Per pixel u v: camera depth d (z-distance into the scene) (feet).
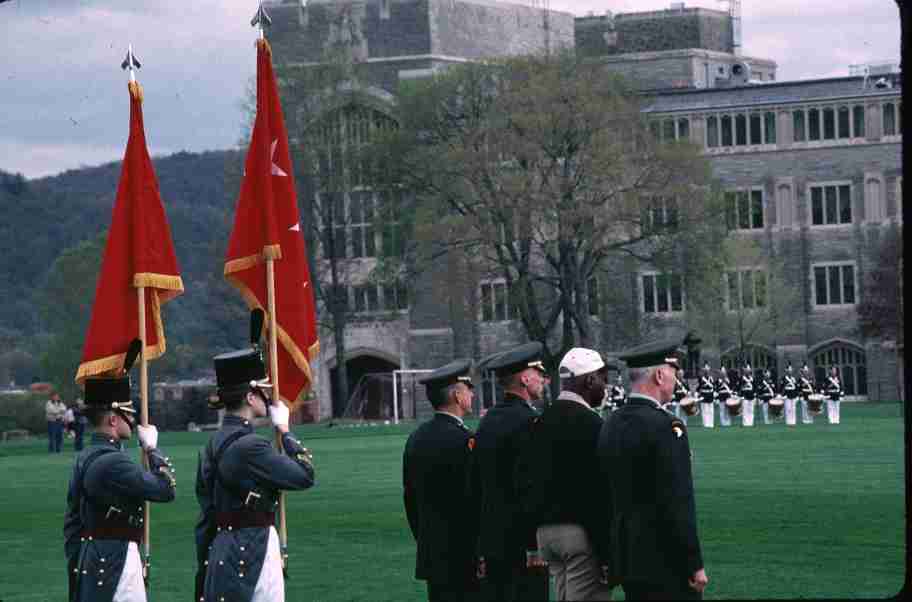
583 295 382.63
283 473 61.72
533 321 387.14
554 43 549.13
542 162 377.09
